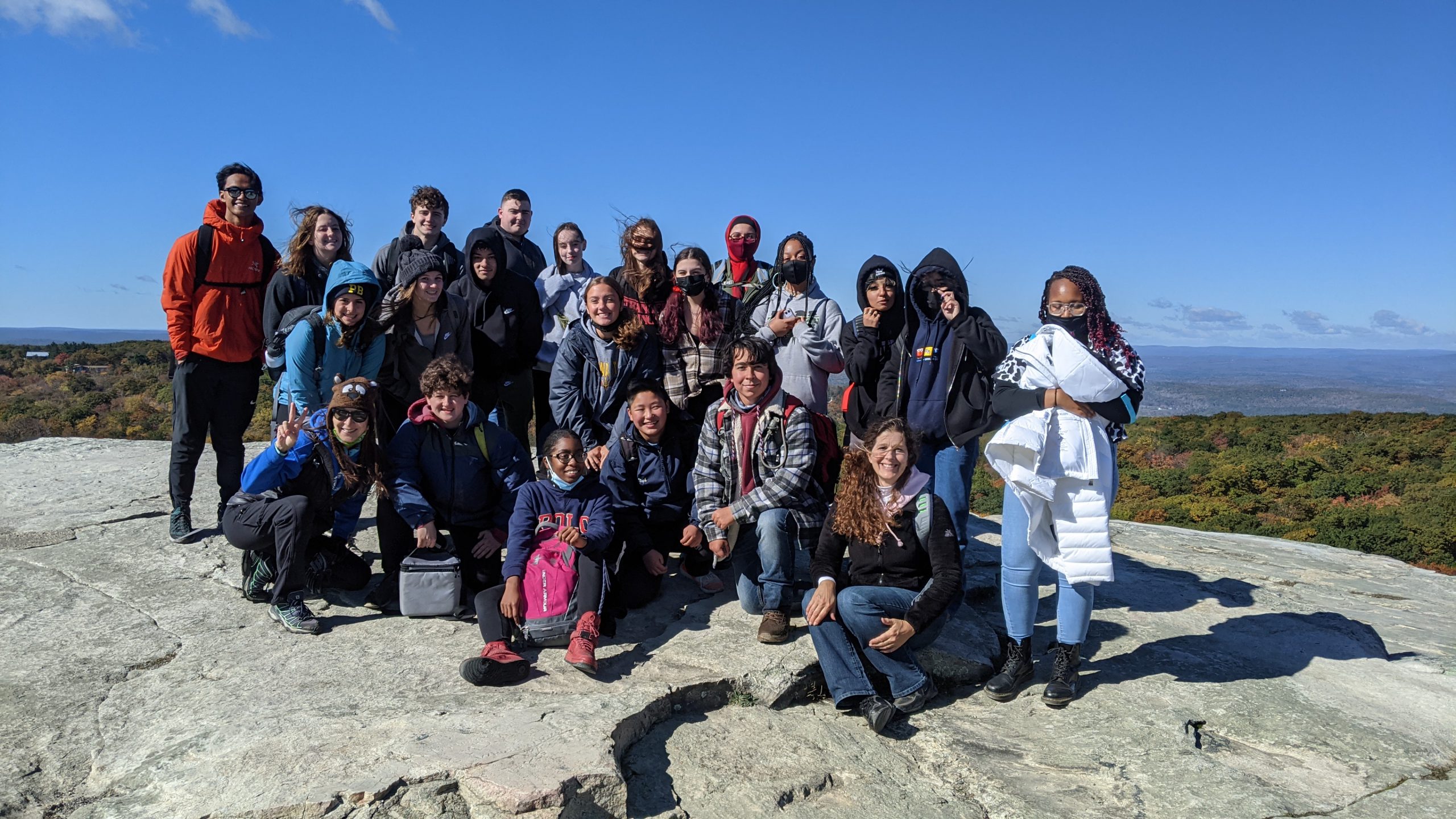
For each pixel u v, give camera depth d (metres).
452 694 3.27
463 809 2.54
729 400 4.07
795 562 4.62
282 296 4.64
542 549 3.73
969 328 4.02
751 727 3.30
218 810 2.48
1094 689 3.70
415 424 4.14
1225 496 62.22
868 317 4.39
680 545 4.38
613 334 4.47
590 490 3.89
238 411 4.95
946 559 3.43
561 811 2.50
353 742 2.84
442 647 3.72
